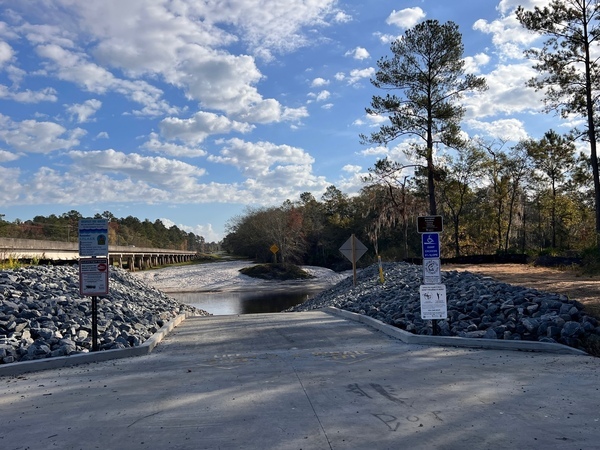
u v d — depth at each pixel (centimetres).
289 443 496
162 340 1233
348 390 693
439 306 1069
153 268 8238
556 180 5009
